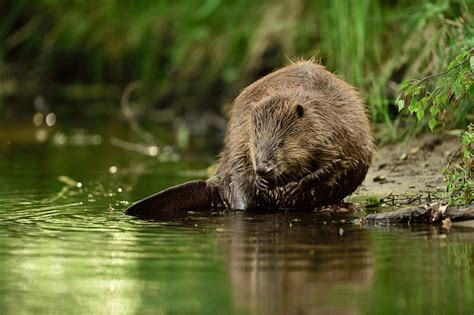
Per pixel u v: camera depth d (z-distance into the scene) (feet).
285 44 65.77
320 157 38.06
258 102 38.34
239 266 28.25
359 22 53.21
